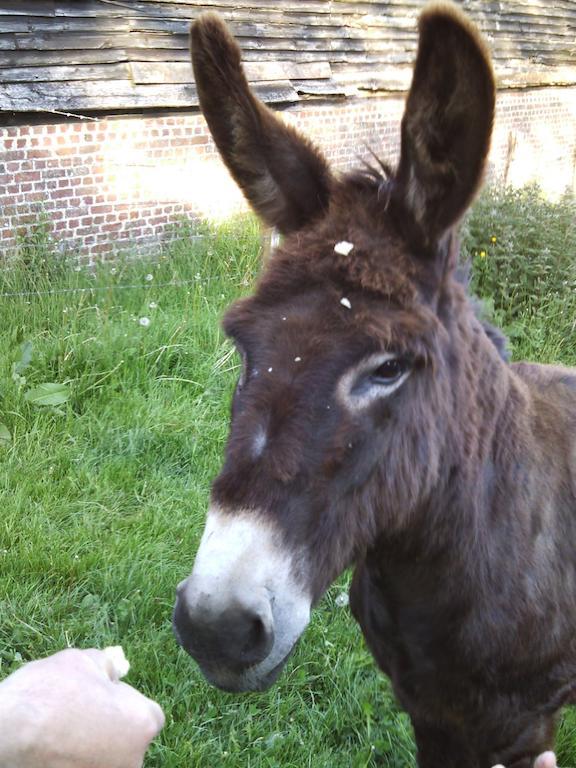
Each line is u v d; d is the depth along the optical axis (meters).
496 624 0.90
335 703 1.39
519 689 0.95
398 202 0.79
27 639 1.47
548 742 1.04
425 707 1.00
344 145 4.77
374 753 1.31
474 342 0.89
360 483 0.75
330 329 0.73
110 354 2.33
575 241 2.93
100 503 1.84
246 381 0.76
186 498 1.88
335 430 0.72
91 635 1.49
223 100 0.92
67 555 1.64
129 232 3.79
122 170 3.70
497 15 5.80
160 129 3.80
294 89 4.30
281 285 0.77
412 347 0.74
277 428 0.71
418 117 0.75
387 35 4.90
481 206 2.94
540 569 0.93
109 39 3.55
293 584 0.70
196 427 2.12
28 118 3.35
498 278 2.85
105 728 0.45
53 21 3.37
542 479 0.95
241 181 0.95
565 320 2.73
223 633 0.67
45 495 1.81
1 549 1.63
